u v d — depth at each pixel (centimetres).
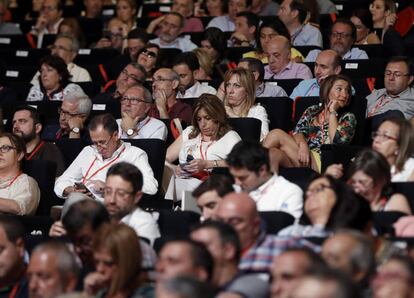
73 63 2622
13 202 1809
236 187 1599
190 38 2714
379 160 1488
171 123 2056
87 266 1405
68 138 2028
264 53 2464
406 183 1527
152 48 2442
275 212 1466
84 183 1856
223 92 2123
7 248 1421
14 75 2627
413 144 1596
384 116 1969
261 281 1268
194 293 1084
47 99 2409
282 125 2050
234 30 2762
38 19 3064
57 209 1838
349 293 1027
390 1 2611
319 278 1033
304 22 2595
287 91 2234
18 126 1983
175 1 2905
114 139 1858
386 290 1149
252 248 1334
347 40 2414
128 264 1302
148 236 1530
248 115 2020
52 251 1291
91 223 1390
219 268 1262
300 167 1823
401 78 2081
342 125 1925
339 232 1237
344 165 1803
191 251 1213
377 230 1422
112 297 1301
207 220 1348
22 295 1416
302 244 1334
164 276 1213
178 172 1859
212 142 1892
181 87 2239
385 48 2456
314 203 1384
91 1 3103
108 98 2303
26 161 1864
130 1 2919
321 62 2178
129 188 1539
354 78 2261
